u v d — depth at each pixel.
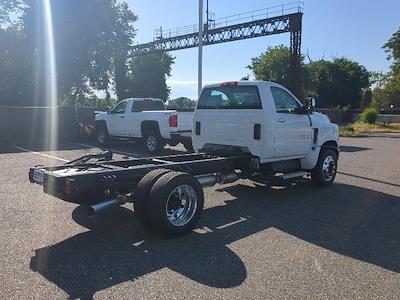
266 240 5.69
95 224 6.23
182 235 5.82
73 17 40.84
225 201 7.87
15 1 38.19
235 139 8.21
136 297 4.02
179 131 14.23
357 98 75.19
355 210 7.33
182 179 5.76
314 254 5.20
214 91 8.60
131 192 6.21
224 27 42.28
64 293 4.07
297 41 37.59
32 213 6.74
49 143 18.03
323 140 9.12
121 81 68.00
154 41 52.03
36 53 38.16
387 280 4.48
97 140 17.72
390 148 18.97
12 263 4.77
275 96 8.11
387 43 67.12
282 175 8.40
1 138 18.00
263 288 4.25
